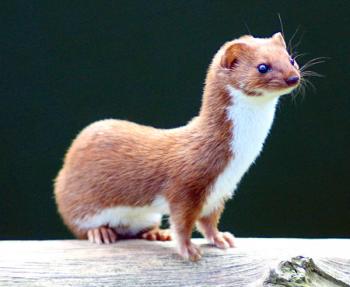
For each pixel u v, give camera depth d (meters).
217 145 5.90
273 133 10.44
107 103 10.35
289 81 5.75
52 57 10.26
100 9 10.23
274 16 10.11
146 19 10.24
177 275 5.84
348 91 10.25
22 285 5.65
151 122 10.38
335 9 10.09
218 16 10.17
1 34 10.19
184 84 10.30
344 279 5.84
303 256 5.77
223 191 6.01
